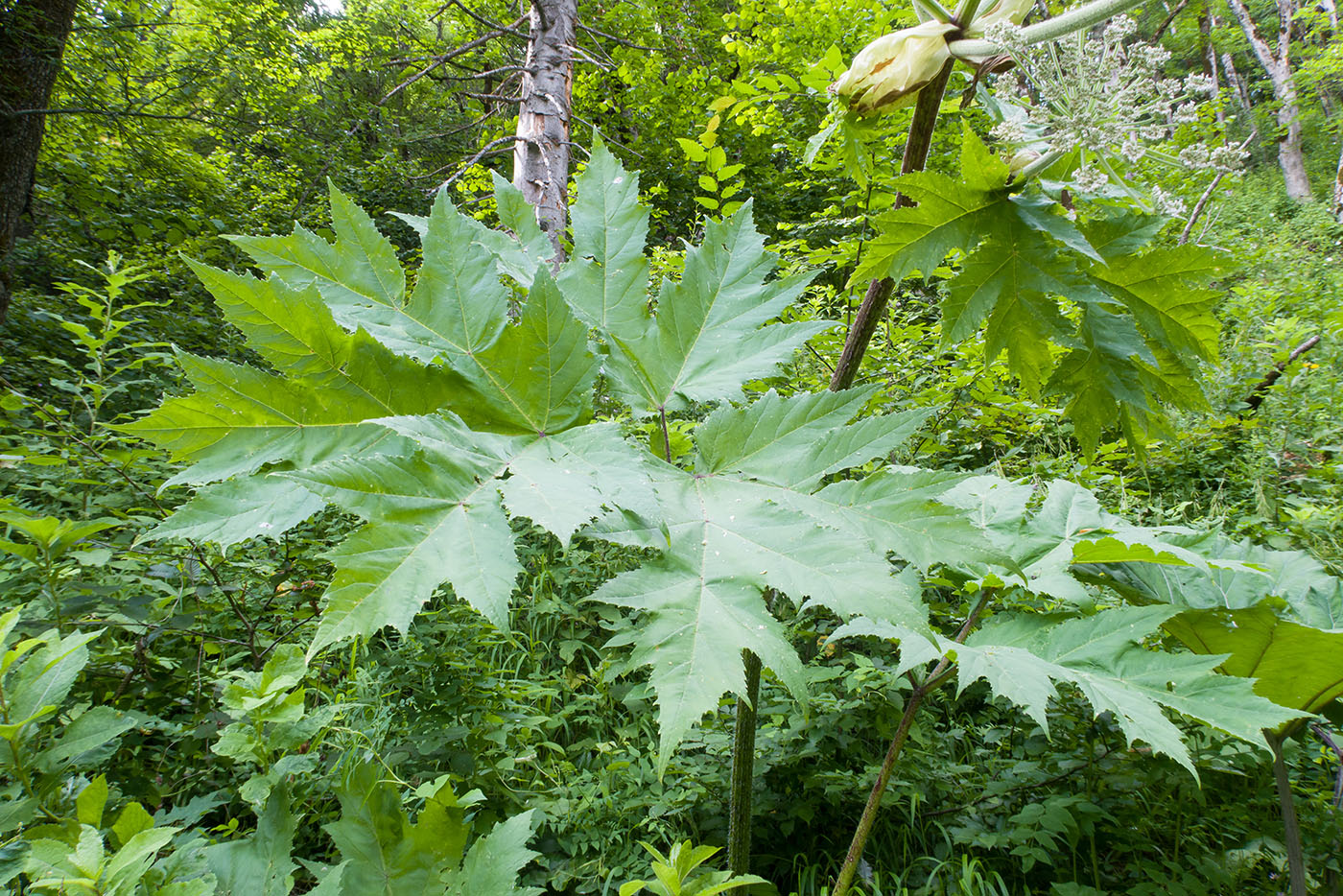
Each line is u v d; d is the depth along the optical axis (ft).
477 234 4.22
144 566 8.39
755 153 29.73
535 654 9.55
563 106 18.51
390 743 7.45
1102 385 4.54
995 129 3.88
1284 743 6.88
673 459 4.24
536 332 3.76
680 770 7.38
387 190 37.01
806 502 3.53
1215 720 4.26
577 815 7.07
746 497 3.59
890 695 7.77
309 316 3.33
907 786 7.25
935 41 4.15
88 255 23.97
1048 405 12.60
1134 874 6.72
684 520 3.47
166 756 7.08
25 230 24.84
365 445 3.44
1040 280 4.06
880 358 12.94
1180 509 11.80
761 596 3.09
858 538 3.23
